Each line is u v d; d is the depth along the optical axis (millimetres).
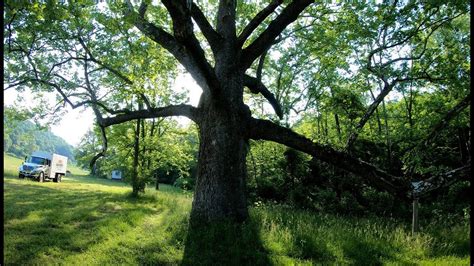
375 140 17781
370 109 14172
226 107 11406
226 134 11586
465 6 11898
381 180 11625
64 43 14102
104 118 14188
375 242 10406
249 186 21422
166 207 18469
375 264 8914
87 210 14891
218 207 11188
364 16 14023
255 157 23641
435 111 14422
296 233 10453
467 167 11055
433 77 13992
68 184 35844
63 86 14414
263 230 10539
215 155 11469
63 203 16984
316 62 22672
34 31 12516
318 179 20609
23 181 32000
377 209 17828
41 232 10586
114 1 11758
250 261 8680
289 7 12172
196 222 11039
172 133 28359
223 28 12633
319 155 12039
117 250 9188
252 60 12664
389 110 20297
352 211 17922
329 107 18750
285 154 20922
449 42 14805
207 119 11867
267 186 20984
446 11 12914
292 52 22078
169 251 9258
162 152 26594
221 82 12023
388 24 12945
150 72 14617
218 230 10188
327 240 10250
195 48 8211
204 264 8359
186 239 9898
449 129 14562
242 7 16859
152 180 24422
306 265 8500
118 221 12398
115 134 25078
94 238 10086
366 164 11930
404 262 9125
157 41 12820
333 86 19891
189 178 40594
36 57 14500
